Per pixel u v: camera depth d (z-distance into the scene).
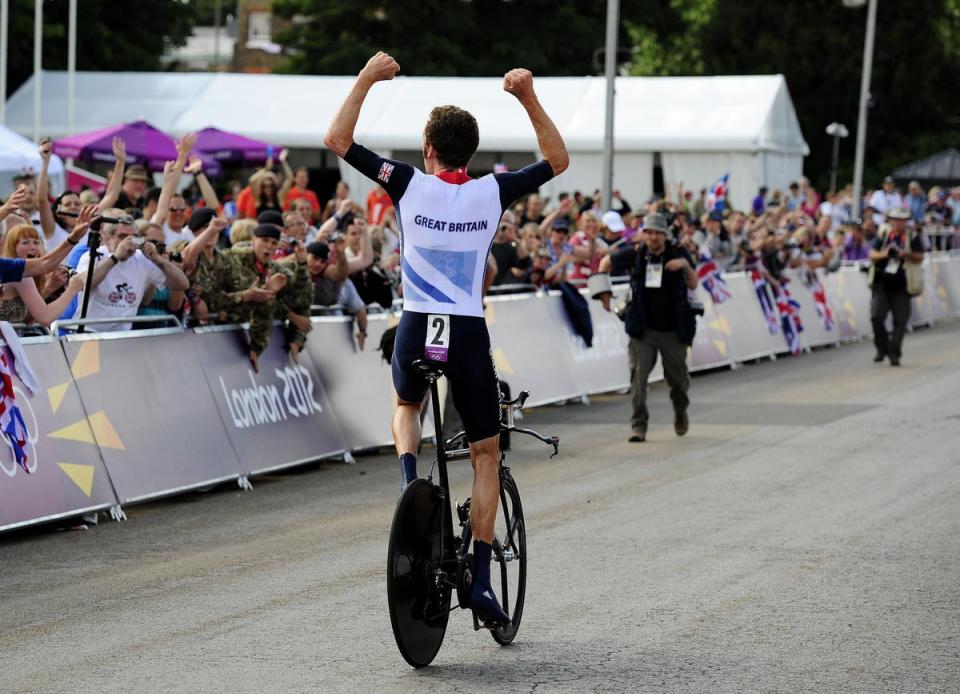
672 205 33.94
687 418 23.00
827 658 10.30
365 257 22.94
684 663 10.18
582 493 17.72
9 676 9.95
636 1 96.56
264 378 19.25
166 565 13.73
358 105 9.73
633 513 16.30
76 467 15.77
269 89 54.41
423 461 20.66
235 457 18.22
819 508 16.52
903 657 10.34
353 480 18.95
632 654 10.43
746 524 15.55
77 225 15.70
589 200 37.81
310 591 12.54
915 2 93.62
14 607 12.06
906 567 13.35
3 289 15.80
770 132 51.75
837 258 42.31
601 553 14.05
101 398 16.44
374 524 15.82
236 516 16.39
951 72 97.00
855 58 93.12
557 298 27.83
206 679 9.82
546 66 88.62
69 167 44.41
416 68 85.38
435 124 9.91
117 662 10.28
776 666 10.09
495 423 10.09
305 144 51.94
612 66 37.16
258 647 10.66
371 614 11.69
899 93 93.81
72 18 51.16
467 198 9.77
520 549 10.91
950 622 11.34
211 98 53.62
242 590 12.59
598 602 12.04
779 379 31.89
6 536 15.30
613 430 23.84
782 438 22.59
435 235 9.71
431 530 10.04
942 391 29.02
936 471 19.17
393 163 9.80
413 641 9.88
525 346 26.17
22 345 15.49
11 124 52.53
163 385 17.44
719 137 50.53
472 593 9.95
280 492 18.03
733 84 53.38
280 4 90.69
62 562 13.93
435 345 9.73
